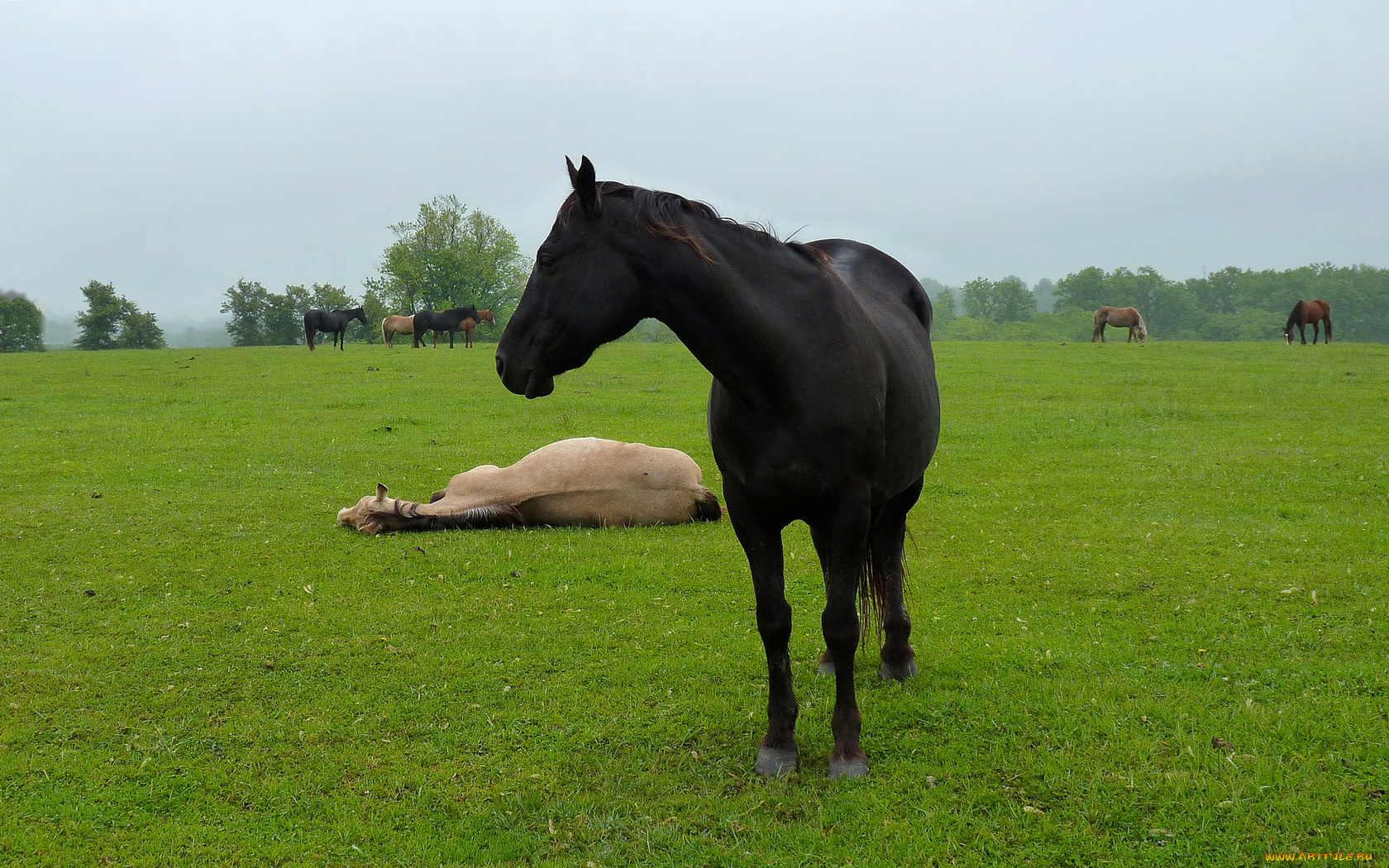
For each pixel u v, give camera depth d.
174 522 8.66
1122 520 8.46
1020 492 9.88
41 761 4.13
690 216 3.64
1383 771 3.63
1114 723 4.19
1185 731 4.11
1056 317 129.50
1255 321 129.12
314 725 4.50
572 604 6.33
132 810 3.75
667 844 3.45
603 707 4.68
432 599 6.47
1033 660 5.13
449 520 8.28
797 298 3.64
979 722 4.30
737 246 3.64
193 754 4.23
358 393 20.53
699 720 4.51
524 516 8.47
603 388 21.33
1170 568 6.82
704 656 5.34
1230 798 3.51
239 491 10.22
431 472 11.45
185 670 5.19
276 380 23.28
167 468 11.62
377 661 5.33
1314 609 5.80
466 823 3.63
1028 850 3.30
